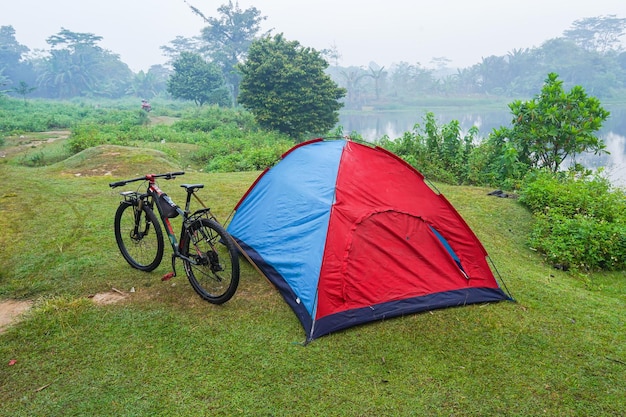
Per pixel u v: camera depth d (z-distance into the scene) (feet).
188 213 13.99
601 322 13.28
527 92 342.03
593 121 33.42
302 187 15.11
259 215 16.49
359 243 13.19
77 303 13.29
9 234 19.39
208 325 12.32
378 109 325.01
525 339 12.06
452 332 12.25
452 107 327.47
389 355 11.14
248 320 12.61
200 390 9.75
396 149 39.32
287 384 10.00
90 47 344.49
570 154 35.09
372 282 13.01
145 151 44.52
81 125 94.94
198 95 207.92
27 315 12.80
